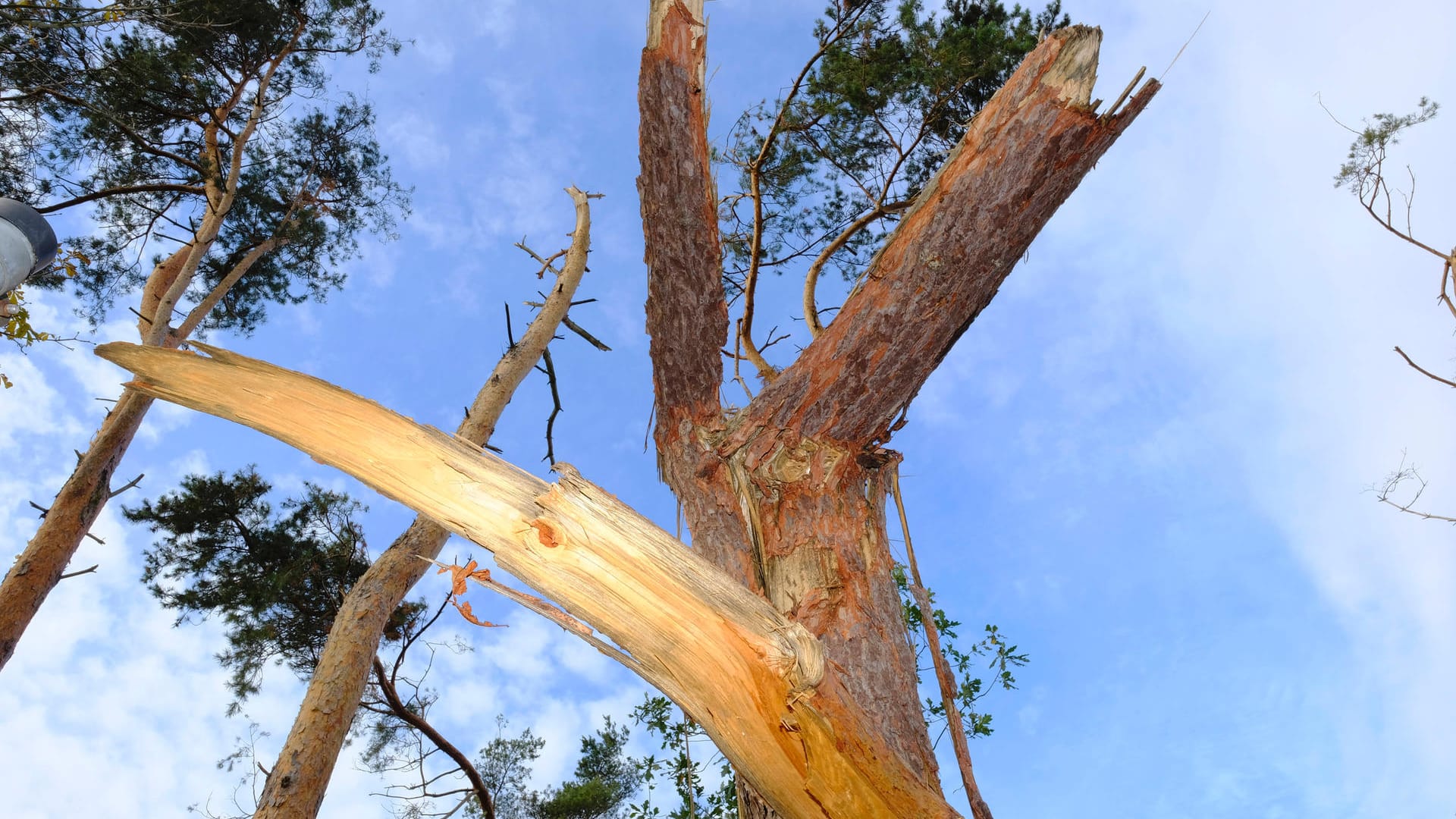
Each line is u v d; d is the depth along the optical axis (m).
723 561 2.71
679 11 2.94
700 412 3.05
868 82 6.21
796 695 1.61
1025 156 2.50
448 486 1.64
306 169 9.93
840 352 2.74
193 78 8.19
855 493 2.87
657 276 2.96
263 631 8.05
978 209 2.55
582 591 1.61
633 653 1.62
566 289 7.21
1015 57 5.95
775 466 2.80
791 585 2.59
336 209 10.18
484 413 6.66
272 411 1.64
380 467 1.63
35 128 8.01
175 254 9.18
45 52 7.38
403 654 7.26
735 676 1.61
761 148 6.49
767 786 1.61
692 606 1.63
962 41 5.96
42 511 7.41
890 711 2.32
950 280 2.61
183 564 8.66
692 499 2.88
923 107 6.38
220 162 8.86
